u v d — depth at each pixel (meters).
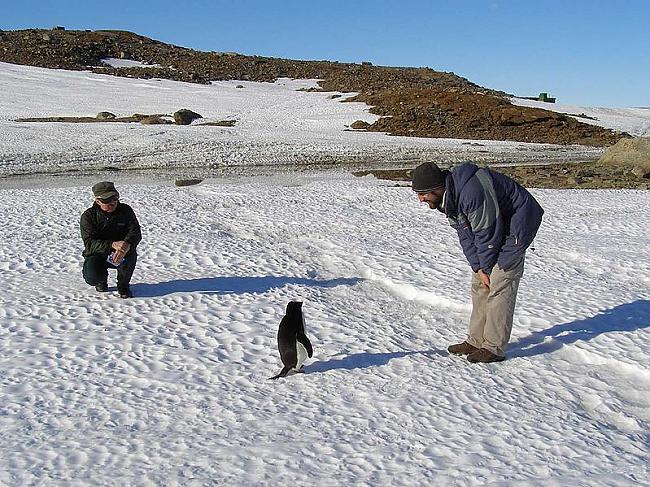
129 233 7.37
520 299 7.47
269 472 4.00
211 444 4.35
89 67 62.78
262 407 4.91
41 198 14.69
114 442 4.39
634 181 21.08
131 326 6.64
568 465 4.10
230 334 6.45
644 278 8.35
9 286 7.94
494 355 5.78
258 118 40.03
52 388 5.23
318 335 6.45
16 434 4.49
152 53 72.94
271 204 13.94
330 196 15.13
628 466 4.09
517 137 39.06
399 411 4.84
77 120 36.16
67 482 3.90
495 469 4.04
